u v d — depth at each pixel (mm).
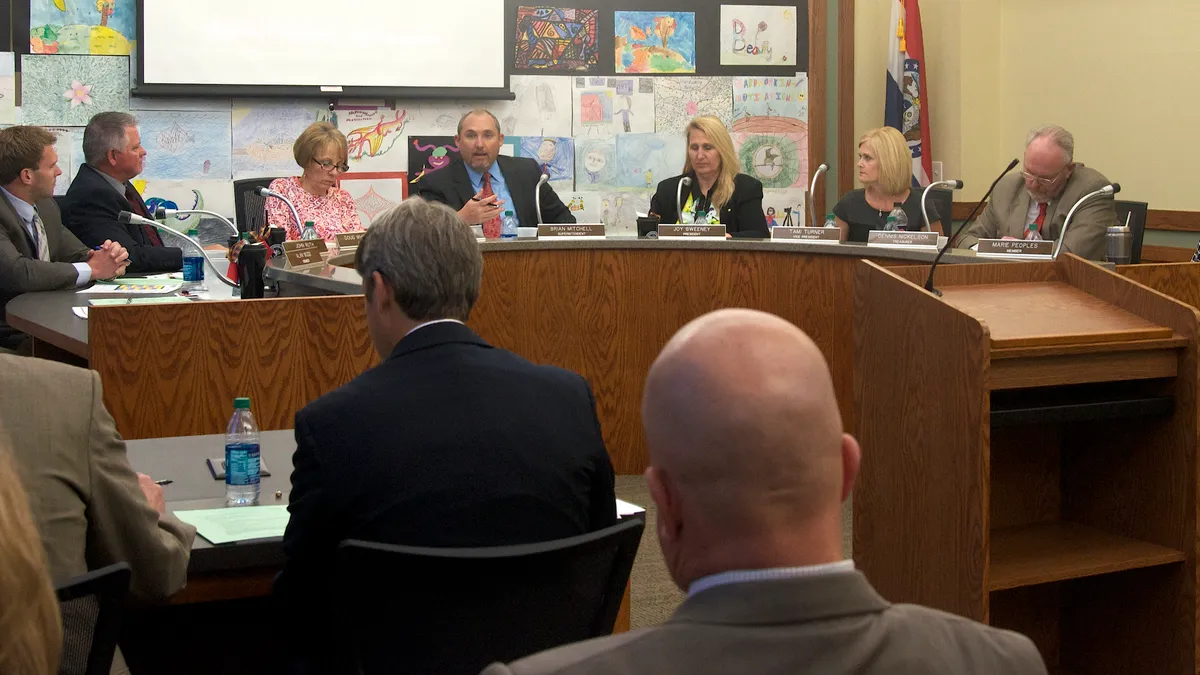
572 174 6582
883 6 6879
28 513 815
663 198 5230
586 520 1529
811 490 791
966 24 6523
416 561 1285
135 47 5953
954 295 2328
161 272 4918
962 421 2129
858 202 5051
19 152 4289
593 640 764
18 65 5832
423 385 1484
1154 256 5684
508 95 6398
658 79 6652
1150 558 2229
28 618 781
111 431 1438
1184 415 2211
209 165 6086
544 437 1486
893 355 2322
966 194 6621
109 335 2549
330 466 1428
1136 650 2379
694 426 795
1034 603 2568
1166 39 5602
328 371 2689
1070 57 6125
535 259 4188
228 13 6012
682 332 851
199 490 1894
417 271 1594
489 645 1348
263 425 2656
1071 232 4344
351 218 5035
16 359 1397
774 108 6805
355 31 6188
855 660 750
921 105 6555
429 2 6273
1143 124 5746
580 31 6523
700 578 800
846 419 4082
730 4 6711
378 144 6301
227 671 2141
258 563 1642
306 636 1580
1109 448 2398
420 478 1420
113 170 4996
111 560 1434
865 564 2439
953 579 2170
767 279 4195
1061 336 2115
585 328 4242
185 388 2604
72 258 4711
